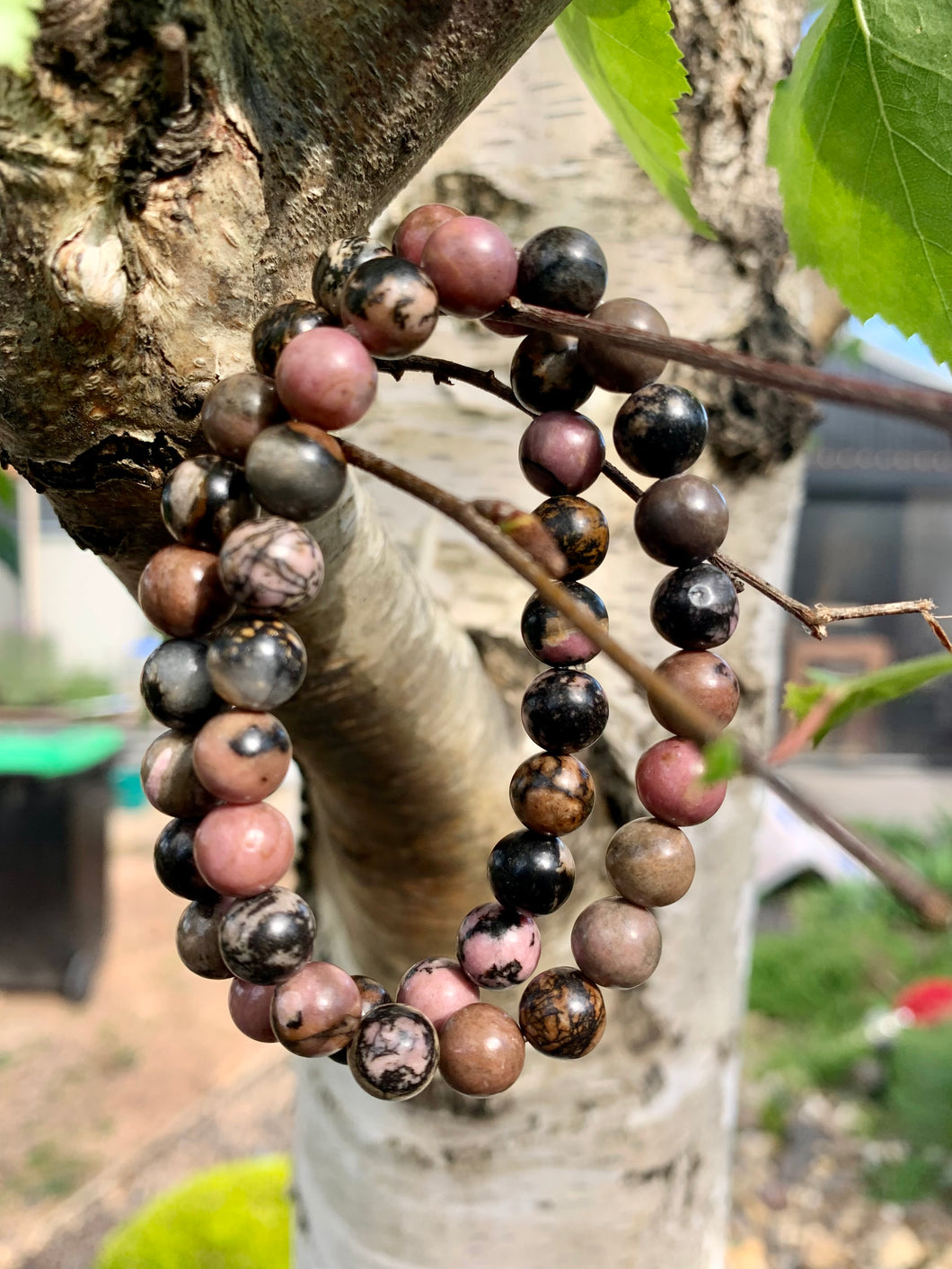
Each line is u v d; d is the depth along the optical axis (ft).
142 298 0.26
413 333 0.26
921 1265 1.35
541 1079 0.52
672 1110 0.55
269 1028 0.30
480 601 0.52
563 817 0.31
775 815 2.49
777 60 0.52
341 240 0.29
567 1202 0.53
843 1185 1.52
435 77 0.29
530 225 0.53
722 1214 0.61
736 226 0.53
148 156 0.25
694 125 0.52
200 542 0.27
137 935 2.49
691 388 0.52
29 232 0.25
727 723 0.30
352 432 0.55
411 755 0.39
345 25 0.26
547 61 0.52
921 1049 1.66
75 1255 1.47
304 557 0.25
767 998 1.98
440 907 0.46
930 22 0.33
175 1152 1.70
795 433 0.55
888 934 2.15
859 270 0.38
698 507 0.29
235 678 0.26
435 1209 0.53
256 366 0.27
